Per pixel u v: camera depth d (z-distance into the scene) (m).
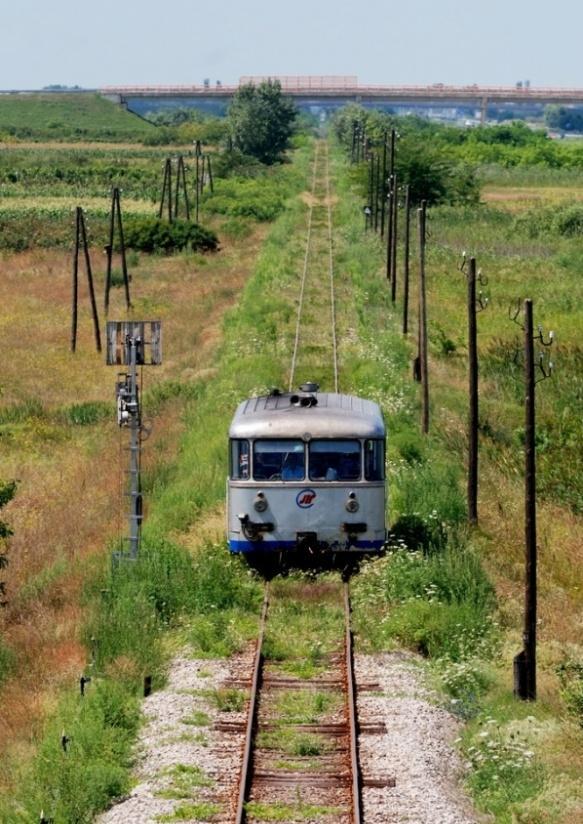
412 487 73.69
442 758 42.84
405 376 114.25
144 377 120.06
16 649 55.06
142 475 82.25
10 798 40.69
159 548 62.84
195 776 40.66
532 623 50.00
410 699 47.25
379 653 52.44
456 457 88.12
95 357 132.25
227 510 64.06
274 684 48.94
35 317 153.25
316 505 62.16
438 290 162.25
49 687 50.31
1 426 101.88
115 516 74.56
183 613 57.00
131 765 42.22
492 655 53.78
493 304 152.38
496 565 66.62
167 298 166.00
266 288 160.12
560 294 159.00
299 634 54.56
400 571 59.78
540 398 106.88
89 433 101.69
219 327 143.88
